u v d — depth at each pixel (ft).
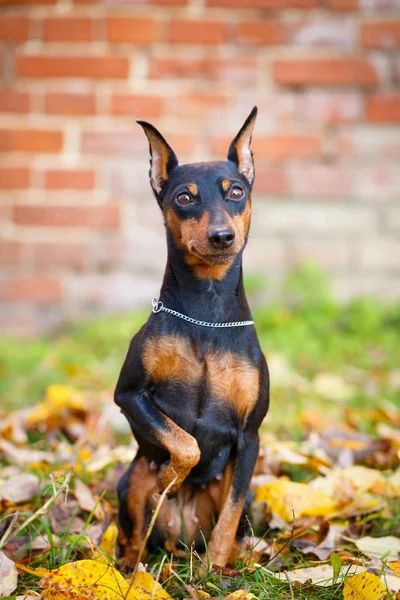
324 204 26.02
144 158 25.71
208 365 11.64
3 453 15.66
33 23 25.32
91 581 9.76
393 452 15.51
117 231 25.85
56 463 14.87
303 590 10.61
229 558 11.92
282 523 12.72
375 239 26.09
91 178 25.71
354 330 24.47
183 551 12.08
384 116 25.73
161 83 25.54
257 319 24.67
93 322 25.13
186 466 11.10
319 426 17.53
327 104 25.72
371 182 25.96
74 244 25.85
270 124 25.71
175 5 25.32
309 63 25.54
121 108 25.55
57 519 12.64
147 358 11.59
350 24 25.49
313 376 21.79
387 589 9.64
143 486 11.98
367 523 13.20
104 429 17.12
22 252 25.80
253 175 12.91
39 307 25.95
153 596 9.35
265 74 25.57
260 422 11.91
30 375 21.70
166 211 12.10
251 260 26.07
